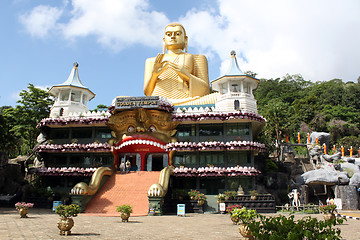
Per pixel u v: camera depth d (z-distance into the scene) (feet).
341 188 132.57
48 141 136.77
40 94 175.83
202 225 68.64
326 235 27.86
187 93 154.30
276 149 176.96
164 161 132.26
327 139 211.61
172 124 130.11
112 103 131.64
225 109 131.95
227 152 125.90
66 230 51.31
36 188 123.75
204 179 123.44
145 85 158.81
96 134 138.51
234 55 140.87
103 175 114.52
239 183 120.67
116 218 81.76
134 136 127.24
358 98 303.07
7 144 143.23
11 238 46.24
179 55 166.91
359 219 88.94
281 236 28.89
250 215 45.93
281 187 141.90
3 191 132.46
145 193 105.91
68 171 128.16
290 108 293.84
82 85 152.66
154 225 67.21
